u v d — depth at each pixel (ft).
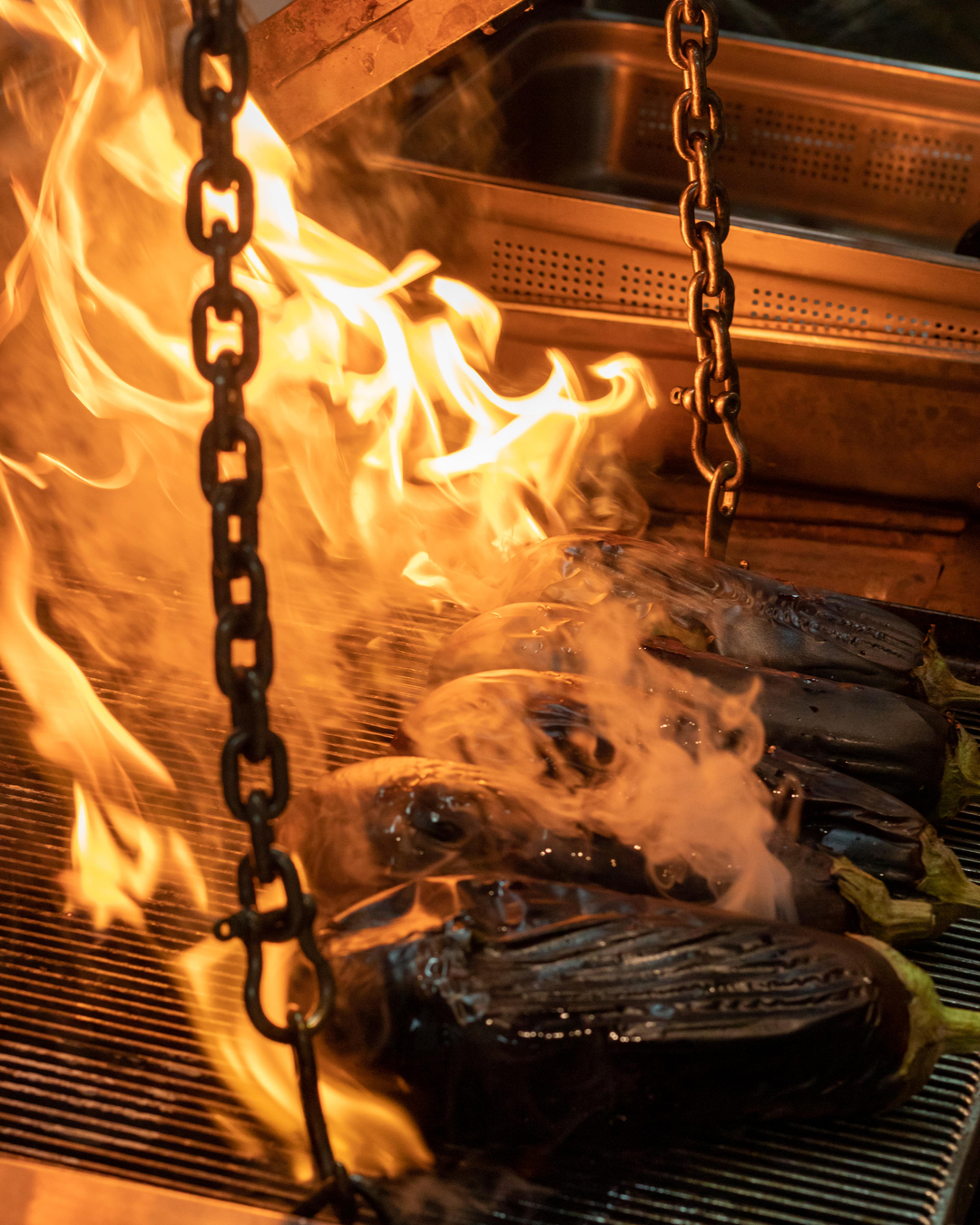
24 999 4.38
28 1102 4.01
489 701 4.91
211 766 5.68
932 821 5.34
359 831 4.34
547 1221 3.74
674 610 5.69
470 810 4.33
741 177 11.16
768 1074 3.73
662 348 8.49
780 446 8.78
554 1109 3.67
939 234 11.00
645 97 11.09
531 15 10.94
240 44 2.69
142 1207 3.52
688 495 8.92
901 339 8.32
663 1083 3.67
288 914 3.13
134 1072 4.13
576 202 8.39
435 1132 3.79
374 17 7.19
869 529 8.80
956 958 4.88
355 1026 3.69
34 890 4.88
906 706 5.25
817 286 8.41
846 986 3.81
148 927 4.74
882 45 18.16
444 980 3.66
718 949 3.84
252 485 2.88
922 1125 4.11
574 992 3.68
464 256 8.71
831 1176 3.93
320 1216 3.69
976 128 10.64
